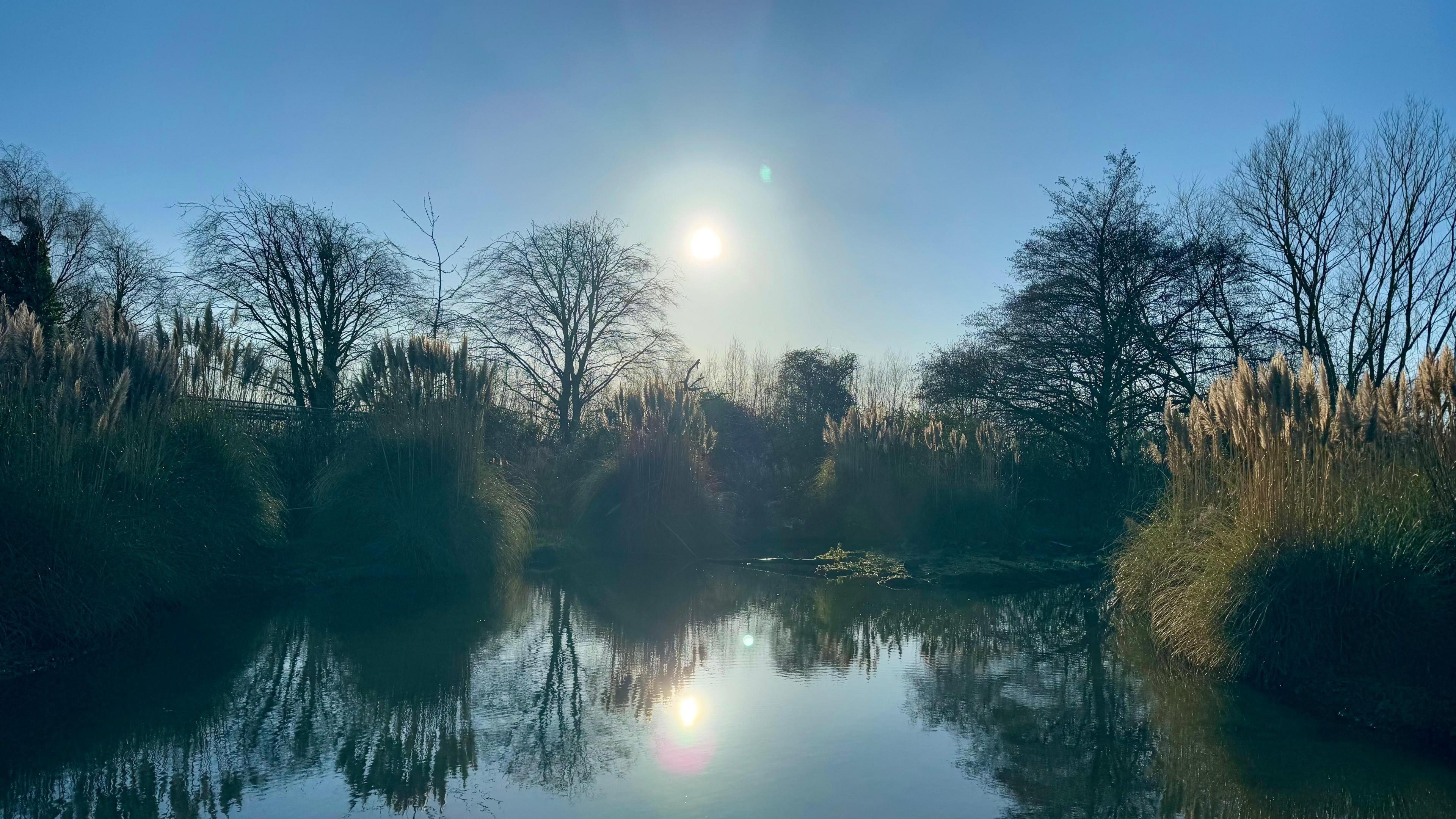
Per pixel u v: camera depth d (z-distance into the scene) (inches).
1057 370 932.0
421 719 237.3
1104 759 211.0
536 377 999.6
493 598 415.8
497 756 209.9
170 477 352.8
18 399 319.6
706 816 177.0
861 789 191.8
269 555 427.2
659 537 569.3
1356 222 834.8
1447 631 238.7
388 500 454.3
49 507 279.3
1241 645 271.6
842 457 700.0
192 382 441.7
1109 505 816.9
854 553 601.6
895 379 1660.9
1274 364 312.3
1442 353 286.7
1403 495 270.7
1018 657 318.3
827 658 314.0
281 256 786.2
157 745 213.0
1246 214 883.4
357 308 832.3
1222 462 338.0
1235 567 279.1
